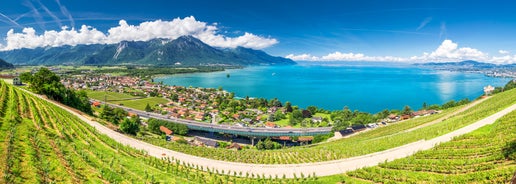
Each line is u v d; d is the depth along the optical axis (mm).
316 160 64188
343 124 145375
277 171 56500
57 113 71938
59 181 34062
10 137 41125
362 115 165125
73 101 118000
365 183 47500
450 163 49906
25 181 31297
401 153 62188
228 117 178750
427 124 104562
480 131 66875
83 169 40156
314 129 147750
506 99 105062
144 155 60906
